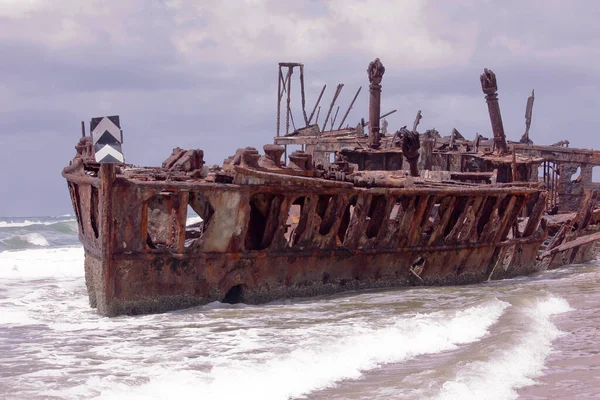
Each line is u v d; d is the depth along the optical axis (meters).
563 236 25.02
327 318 13.17
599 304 15.50
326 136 36.91
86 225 15.53
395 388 8.20
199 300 14.51
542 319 13.23
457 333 11.62
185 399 7.64
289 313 13.81
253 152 14.76
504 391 8.30
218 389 8.04
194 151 16.02
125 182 13.36
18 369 9.31
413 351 10.34
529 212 30.20
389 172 19.72
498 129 29.97
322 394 8.00
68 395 7.83
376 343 10.68
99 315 14.02
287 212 15.34
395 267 18.08
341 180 16.42
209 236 14.36
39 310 15.09
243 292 15.09
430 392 7.96
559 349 10.94
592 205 25.80
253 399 7.72
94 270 14.70
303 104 39.25
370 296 16.36
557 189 36.19
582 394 8.35
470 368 9.10
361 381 8.61
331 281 16.64
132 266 13.63
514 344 10.63
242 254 14.80
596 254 27.81
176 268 14.11
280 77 37.81
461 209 20.12
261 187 14.70
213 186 14.09
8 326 12.90
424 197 17.88
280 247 15.41
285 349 10.27
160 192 13.67
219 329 12.16
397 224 17.91
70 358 10.02
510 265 21.70
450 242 19.25
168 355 10.09
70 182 17.38
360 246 16.92
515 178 26.66
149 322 12.98
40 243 49.06
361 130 37.03
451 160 30.25
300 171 15.82
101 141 13.05
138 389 8.00
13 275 24.05
